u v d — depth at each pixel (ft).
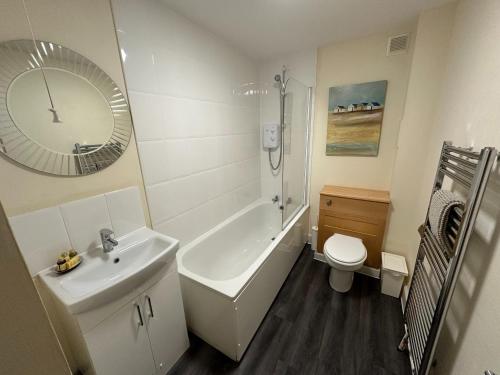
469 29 3.83
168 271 4.05
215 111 6.42
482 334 2.44
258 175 9.36
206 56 5.86
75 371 3.81
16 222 3.02
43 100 3.16
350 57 6.75
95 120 3.76
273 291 6.02
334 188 7.79
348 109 7.09
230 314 4.25
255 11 4.96
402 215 6.53
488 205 2.67
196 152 5.93
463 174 3.05
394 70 6.29
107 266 3.73
